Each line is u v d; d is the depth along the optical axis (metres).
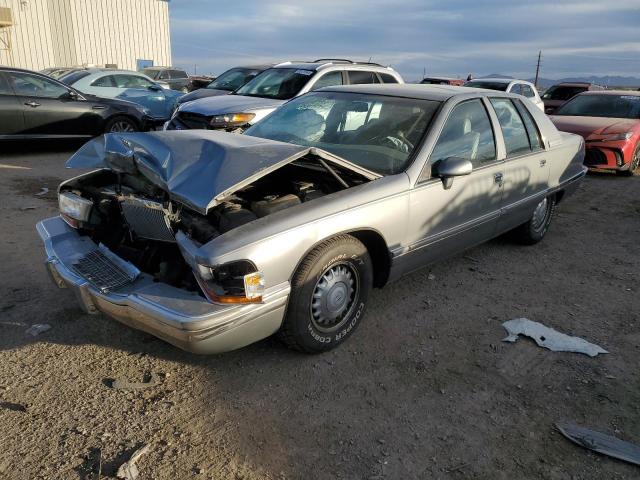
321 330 3.35
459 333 3.78
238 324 2.81
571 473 2.53
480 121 4.49
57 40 21.22
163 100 13.27
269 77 9.24
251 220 3.08
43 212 6.12
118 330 3.61
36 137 9.52
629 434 2.80
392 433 2.75
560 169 5.67
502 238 5.91
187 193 2.86
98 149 3.72
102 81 12.60
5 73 9.16
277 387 3.08
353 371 3.27
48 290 4.12
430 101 4.22
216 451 2.57
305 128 4.45
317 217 3.11
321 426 2.78
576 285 4.73
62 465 2.44
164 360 3.30
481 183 4.32
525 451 2.66
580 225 6.72
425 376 3.25
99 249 3.45
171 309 2.72
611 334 3.87
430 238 3.93
